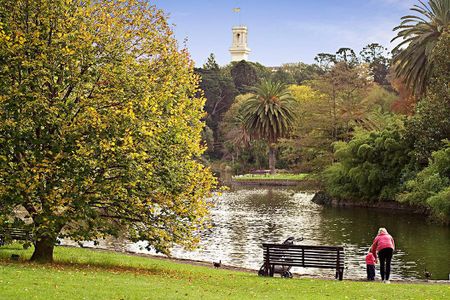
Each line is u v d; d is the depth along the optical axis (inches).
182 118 762.2
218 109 5964.6
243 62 6446.9
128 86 717.3
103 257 888.3
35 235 673.0
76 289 503.5
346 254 1152.8
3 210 664.4
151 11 783.7
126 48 756.0
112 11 756.6
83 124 671.8
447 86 1936.5
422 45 2217.0
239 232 1494.8
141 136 700.7
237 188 3444.9
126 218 757.9
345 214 1975.9
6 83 664.4
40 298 448.1
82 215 674.8
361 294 618.2
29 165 670.5
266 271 778.2
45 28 694.5
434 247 1217.4
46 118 652.7
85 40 701.9
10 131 646.5
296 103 3855.8
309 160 2849.4
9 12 690.2
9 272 567.2
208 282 676.7
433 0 2217.0
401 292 631.8
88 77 698.2
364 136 2341.3
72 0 728.3
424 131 2015.3
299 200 2625.5
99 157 684.7
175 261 962.1
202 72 6023.6
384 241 768.3
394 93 4254.4
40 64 661.3
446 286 685.3
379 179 2210.9
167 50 781.3
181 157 762.2
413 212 1996.8
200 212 757.3
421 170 2016.5
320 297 582.9
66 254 887.7
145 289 542.0
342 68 2824.8
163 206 751.7
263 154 4650.6
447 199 1558.8
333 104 2696.9
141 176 711.1
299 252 764.0
